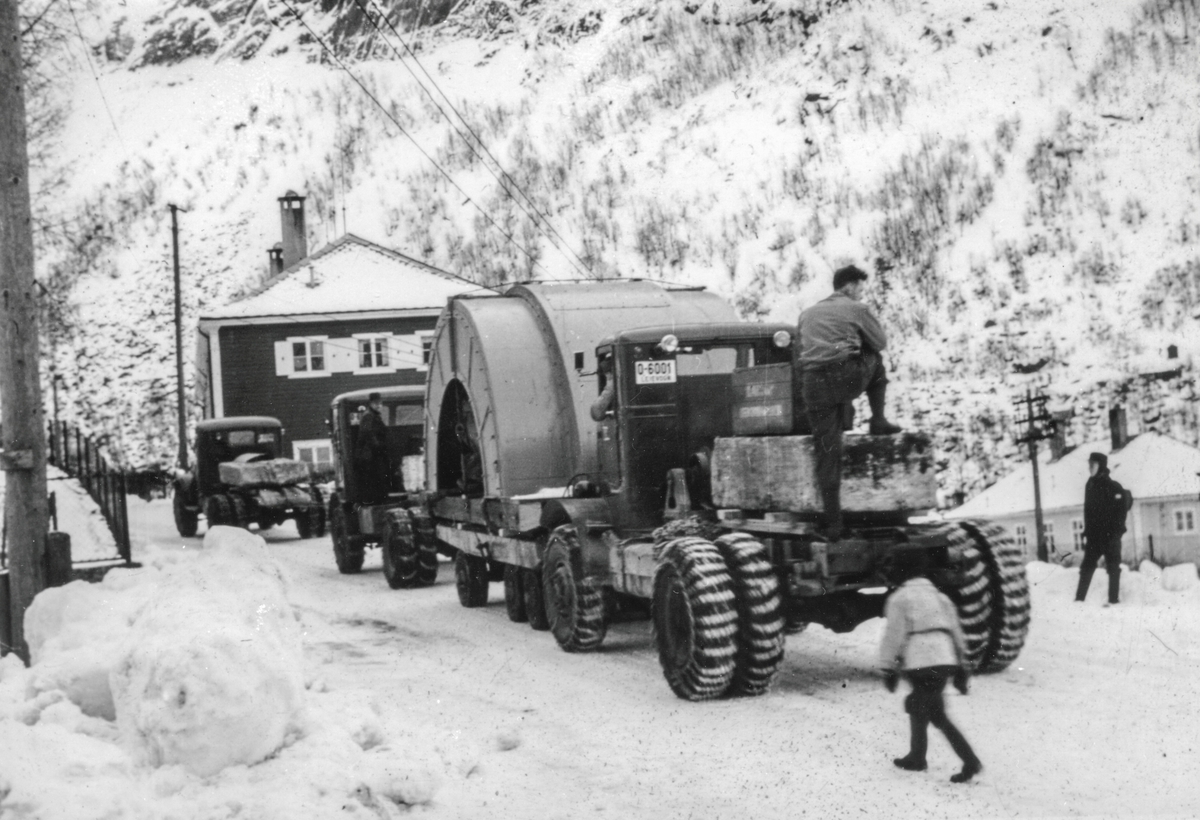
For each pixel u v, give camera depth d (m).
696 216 99.25
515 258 93.25
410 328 53.72
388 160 104.75
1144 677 10.20
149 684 7.66
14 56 12.90
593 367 15.07
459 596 17.91
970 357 74.38
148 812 7.03
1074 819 6.92
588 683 11.49
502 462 15.02
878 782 7.78
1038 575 17.06
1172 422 61.25
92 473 21.66
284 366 53.00
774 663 10.26
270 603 9.94
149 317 84.56
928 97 119.44
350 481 22.31
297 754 7.79
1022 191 96.75
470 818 7.43
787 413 10.79
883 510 10.24
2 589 13.07
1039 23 129.50
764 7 140.38
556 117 117.00
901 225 92.88
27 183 13.09
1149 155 100.69
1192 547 38.59
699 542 10.55
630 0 138.38
